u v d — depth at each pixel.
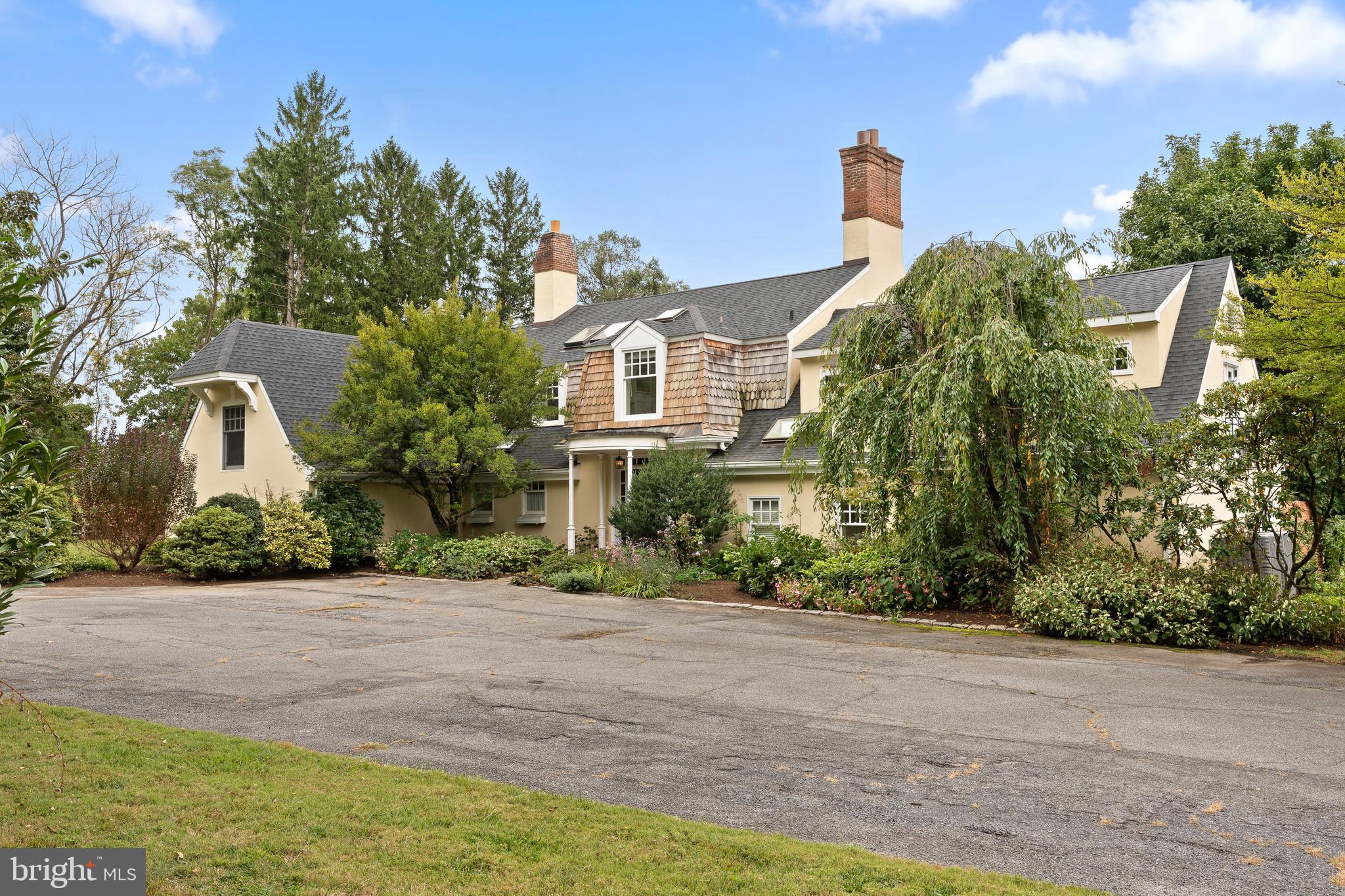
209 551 19.23
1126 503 13.55
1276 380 12.52
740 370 22.53
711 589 17.19
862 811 5.53
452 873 4.32
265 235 40.59
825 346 15.31
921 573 14.51
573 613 14.73
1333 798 5.82
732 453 21.12
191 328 44.09
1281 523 13.02
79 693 8.34
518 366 21.03
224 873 4.23
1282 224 27.36
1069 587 12.84
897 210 25.58
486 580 19.48
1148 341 18.02
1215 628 12.41
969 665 10.48
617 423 22.56
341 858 4.46
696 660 10.70
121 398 42.59
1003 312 13.54
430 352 21.19
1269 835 5.18
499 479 21.98
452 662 10.34
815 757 6.65
